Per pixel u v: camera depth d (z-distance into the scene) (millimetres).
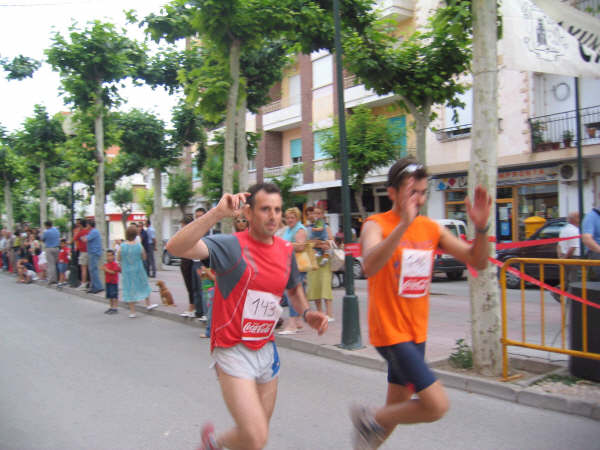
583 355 4703
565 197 16203
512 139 17109
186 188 27422
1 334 8758
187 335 8438
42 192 24156
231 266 2773
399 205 2877
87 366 6461
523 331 5172
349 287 6746
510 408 4598
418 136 12023
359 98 21594
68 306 12383
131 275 10398
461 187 18875
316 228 8719
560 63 5477
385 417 2912
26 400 5152
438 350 6367
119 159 25047
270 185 2883
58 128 20359
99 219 15367
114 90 15281
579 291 4820
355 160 17375
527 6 5344
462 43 10703
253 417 2652
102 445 3992
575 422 4223
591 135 15133
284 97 26938
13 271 23766
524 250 13141
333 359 6586
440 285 14688
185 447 3932
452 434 4027
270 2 8984
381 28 11422
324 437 4062
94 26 13938
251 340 2832
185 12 9570
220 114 9867
